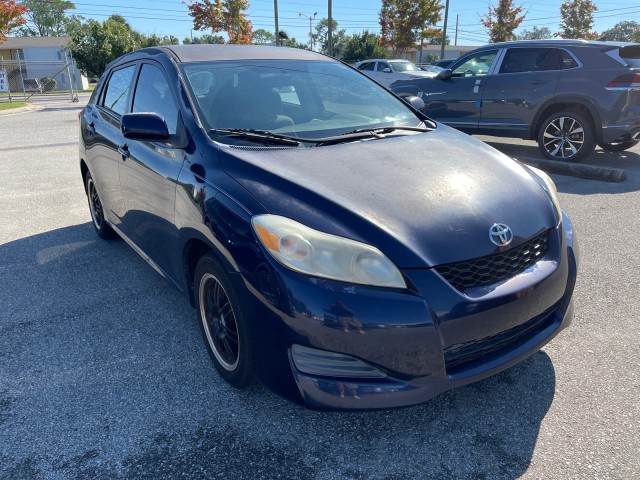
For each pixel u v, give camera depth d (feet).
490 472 7.25
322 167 8.61
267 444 7.87
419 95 31.09
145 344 10.66
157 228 10.77
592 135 24.79
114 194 13.37
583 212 18.89
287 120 10.66
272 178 8.18
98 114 14.87
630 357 9.81
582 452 7.53
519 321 7.72
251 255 7.54
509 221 7.99
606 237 16.24
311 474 7.30
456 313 7.12
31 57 161.68
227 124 10.07
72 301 12.62
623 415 8.27
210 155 9.13
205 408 8.68
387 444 7.83
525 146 31.91
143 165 10.96
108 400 8.93
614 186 22.49
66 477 7.31
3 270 14.52
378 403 7.15
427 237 7.34
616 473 7.13
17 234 17.53
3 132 43.42
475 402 8.70
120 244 16.48
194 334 11.02
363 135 10.23
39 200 21.68
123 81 13.76
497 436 7.93
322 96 11.78
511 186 8.82
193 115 9.97
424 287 7.06
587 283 13.00
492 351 7.86
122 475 7.33
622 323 11.05
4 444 7.95
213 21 98.99
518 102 26.76
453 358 7.39
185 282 10.03
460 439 7.89
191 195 9.03
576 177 24.30
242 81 11.21
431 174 8.68
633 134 24.48
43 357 10.26
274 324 7.36
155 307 12.24
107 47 98.84
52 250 16.02
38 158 30.94
